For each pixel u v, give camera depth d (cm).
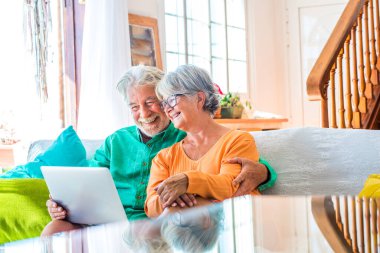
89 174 183
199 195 169
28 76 419
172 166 197
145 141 223
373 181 158
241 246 82
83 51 428
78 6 449
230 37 657
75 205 191
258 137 217
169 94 191
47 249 87
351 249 77
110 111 431
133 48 502
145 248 83
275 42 718
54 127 435
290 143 208
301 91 708
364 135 200
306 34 704
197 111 191
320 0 696
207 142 192
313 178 199
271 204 122
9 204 223
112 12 439
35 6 407
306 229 93
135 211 215
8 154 419
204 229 97
